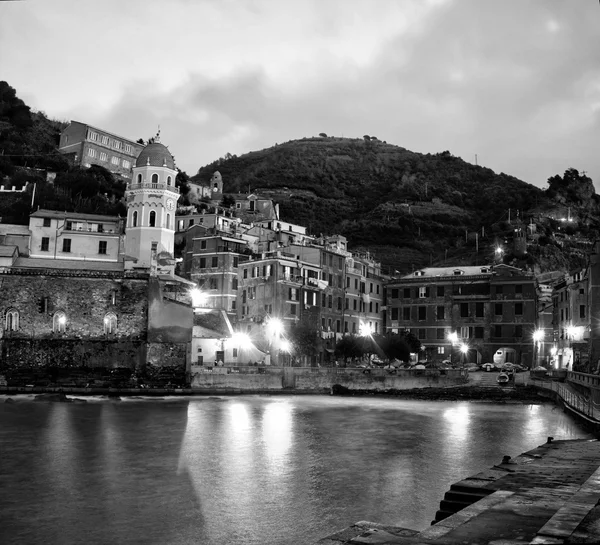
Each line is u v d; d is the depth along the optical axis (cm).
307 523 2323
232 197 17462
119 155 15312
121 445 3834
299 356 9325
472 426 5072
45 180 13012
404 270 16725
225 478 3019
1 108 16100
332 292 10606
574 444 3259
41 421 4772
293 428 4775
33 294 7494
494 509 1616
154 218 9788
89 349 7469
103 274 7606
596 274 8031
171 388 7288
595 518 1260
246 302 10050
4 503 2528
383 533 1430
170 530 2217
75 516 2362
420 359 11162
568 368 9438
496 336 10812
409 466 3375
